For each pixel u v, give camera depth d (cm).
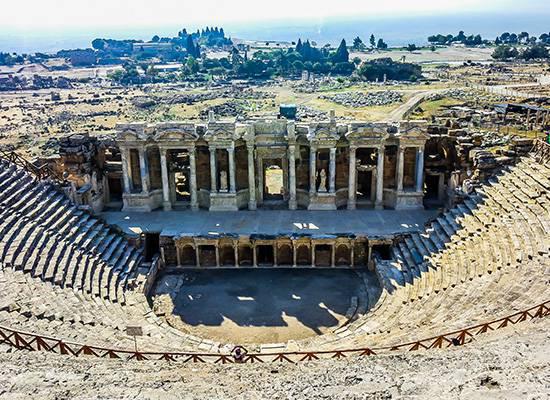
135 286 4122
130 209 5303
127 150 5166
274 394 2050
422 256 4191
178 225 4906
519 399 1839
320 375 2203
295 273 4575
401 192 5184
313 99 18050
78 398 2006
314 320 3838
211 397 2023
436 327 2864
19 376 2170
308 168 5394
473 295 3125
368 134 5025
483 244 3706
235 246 4631
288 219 5022
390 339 2919
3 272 3375
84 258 4022
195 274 4597
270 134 5159
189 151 5144
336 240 4569
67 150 5019
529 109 9188
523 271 3114
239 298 4178
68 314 3172
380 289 4244
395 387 2033
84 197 5028
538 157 4444
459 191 4619
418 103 14725
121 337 3059
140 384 2150
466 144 5019
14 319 2888
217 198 5256
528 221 3591
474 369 2091
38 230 3938
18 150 10838
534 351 2164
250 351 3272
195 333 3691
